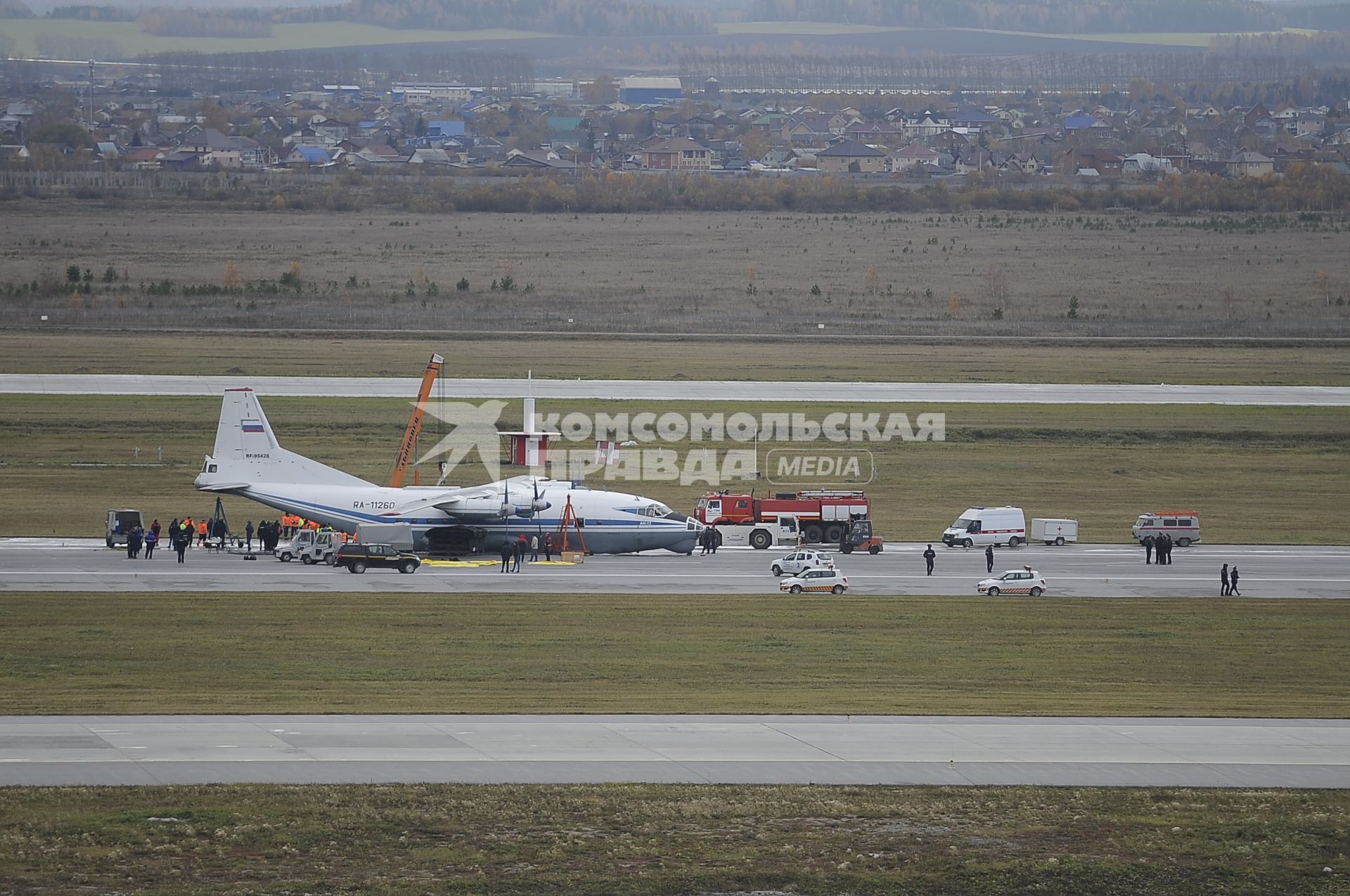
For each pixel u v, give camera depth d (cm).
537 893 11631
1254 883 12138
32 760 14162
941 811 13400
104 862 11900
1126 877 12212
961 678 19688
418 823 12838
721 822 13038
